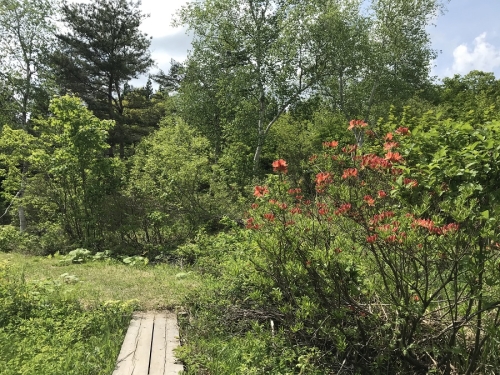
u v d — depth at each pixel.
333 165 3.91
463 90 32.69
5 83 17.16
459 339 3.92
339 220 3.69
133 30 24.88
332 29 16.62
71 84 23.14
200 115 19.89
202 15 17.17
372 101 19.88
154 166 11.51
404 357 3.85
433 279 3.67
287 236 3.74
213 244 8.27
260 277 4.30
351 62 17.52
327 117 19.91
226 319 5.09
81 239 11.30
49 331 4.64
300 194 4.18
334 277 3.71
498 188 3.07
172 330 4.89
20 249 11.23
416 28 19.08
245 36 17.12
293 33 16.44
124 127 25.08
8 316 5.01
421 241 3.14
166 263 9.07
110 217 11.03
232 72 17.86
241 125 17.36
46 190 11.41
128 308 5.46
